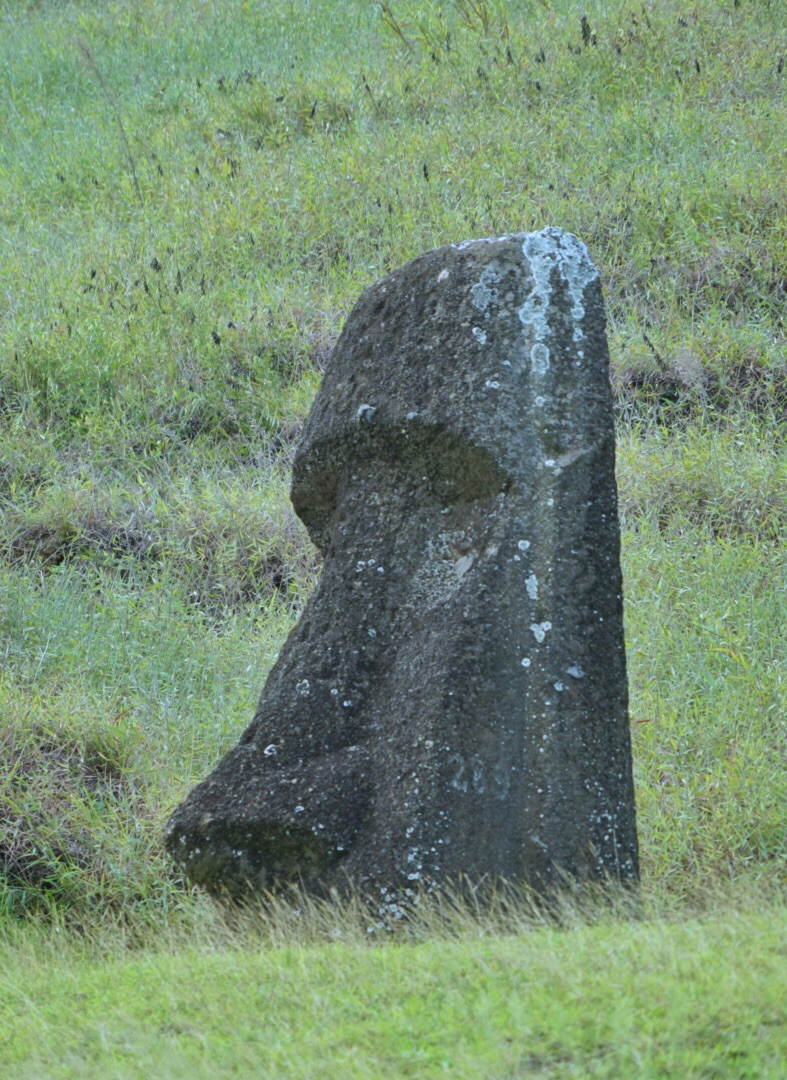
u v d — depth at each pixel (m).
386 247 36.19
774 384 28.89
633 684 20.39
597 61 43.91
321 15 57.84
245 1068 8.74
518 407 13.91
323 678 14.49
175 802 18.81
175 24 60.34
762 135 37.91
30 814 18.36
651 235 34.44
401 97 45.41
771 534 24.72
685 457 26.42
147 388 32.09
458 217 36.16
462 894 12.70
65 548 27.27
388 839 13.06
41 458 29.95
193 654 23.56
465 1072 8.00
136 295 35.53
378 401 14.86
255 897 13.70
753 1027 8.05
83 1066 9.40
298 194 39.19
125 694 22.48
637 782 17.73
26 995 11.91
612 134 39.41
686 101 40.78
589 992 8.86
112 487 28.83
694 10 45.56
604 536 13.68
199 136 47.34
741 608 21.88
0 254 40.34
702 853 16.23
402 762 13.30
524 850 12.81
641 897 12.80
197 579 26.41
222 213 39.50
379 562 14.67
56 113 53.22
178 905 16.55
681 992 8.54
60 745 19.92
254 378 32.38
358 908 12.95
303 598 25.16
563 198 36.16
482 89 44.28
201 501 27.89
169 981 11.24
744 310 31.31
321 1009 9.68
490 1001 8.98
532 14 50.22
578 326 14.26
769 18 44.88
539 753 13.02
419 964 10.24
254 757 14.27
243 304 34.69
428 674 13.46
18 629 23.91
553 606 13.34
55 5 66.69
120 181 44.50
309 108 46.25
